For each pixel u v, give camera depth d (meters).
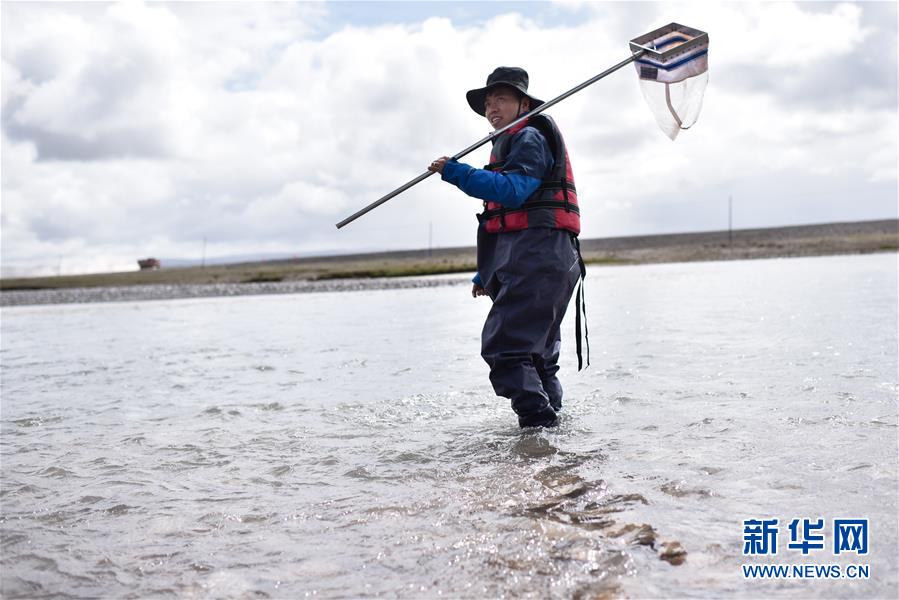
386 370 5.74
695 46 3.53
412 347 7.28
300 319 12.55
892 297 10.48
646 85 3.62
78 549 2.20
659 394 4.20
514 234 3.59
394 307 15.33
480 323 10.14
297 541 2.20
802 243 74.81
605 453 3.00
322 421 3.93
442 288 27.19
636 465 2.81
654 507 2.32
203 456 3.29
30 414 4.43
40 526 2.42
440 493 2.58
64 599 1.87
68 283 67.44
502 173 3.47
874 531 2.06
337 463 3.07
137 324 12.90
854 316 7.91
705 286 17.16
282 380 5.48
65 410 4.54
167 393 5.09
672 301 12.31
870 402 3.68
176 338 9.52
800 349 5.65
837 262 32.53
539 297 3.53
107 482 2.91
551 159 3.58
